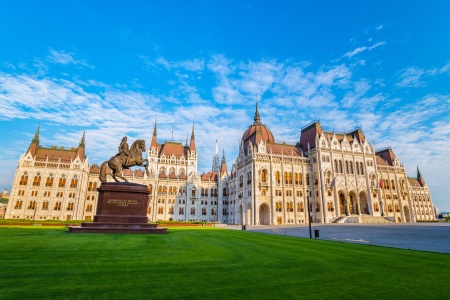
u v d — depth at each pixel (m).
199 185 117.69
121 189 28.31
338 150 94.25
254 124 106.19
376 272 11.20
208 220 115.75
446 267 12.30
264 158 87.00
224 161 125.50
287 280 9.78
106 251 14.63
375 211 94.69
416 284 9.49
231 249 16.98
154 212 108.69
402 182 107.31
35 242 17.58
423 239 26.41
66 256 12.92
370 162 99.19
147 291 8.15
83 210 98.81
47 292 7.80
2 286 8.26
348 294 8.33
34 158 93.69
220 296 7.88
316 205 90.25
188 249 16.28
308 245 20.47
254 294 8.14
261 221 88.62
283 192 86.50
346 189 90.81
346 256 15.15
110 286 8.52
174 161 129.88
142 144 32.41
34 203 90.69
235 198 99.81
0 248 14.98
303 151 100.75
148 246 16.98
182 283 9.06
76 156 98.44
